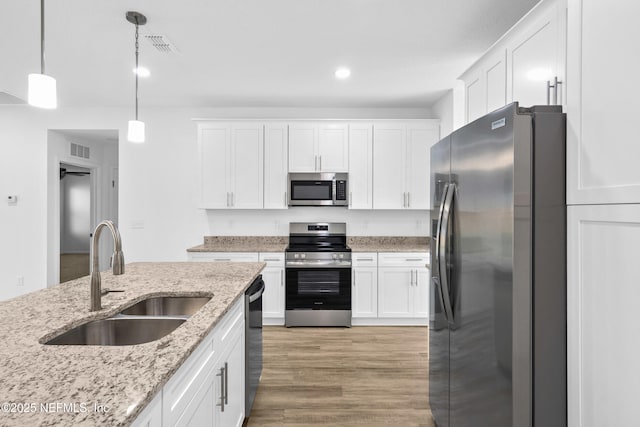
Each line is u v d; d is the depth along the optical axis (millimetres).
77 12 2320
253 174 4250
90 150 5430
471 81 2533
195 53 2953
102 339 1495
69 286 1998
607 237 1111
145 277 2270
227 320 1726
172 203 4594
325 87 3793
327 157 4250
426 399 2508
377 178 4254
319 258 4055
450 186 1765
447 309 1785
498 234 1356
